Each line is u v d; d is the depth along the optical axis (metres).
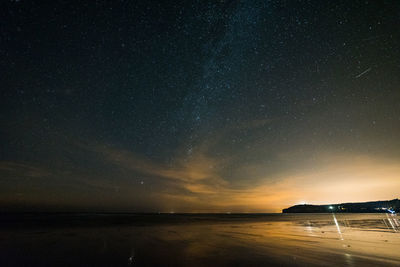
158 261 6.62
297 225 21.42
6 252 7.81
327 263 6.29
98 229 15.50
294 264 6.18
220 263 6.35
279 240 10.80
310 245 9.31
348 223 24.09
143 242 10.08
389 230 15.88
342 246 9.05
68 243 9.66
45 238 11.06
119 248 8.58
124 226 18.16
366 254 7.42
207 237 11.92
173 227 17.98
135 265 6.20
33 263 6.45
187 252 7.87
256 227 18.80
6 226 16.80
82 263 6.44
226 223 24.53
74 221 23.08
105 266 6.13
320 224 22.64
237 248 8.65
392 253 7.63
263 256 7.20
